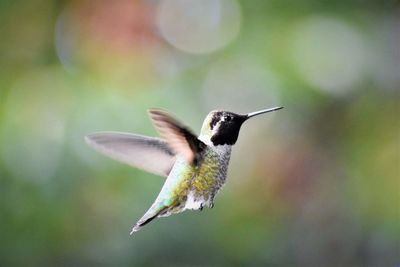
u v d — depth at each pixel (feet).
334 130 9.68
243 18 9.57
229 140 8.39
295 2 9.57
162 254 9.44
